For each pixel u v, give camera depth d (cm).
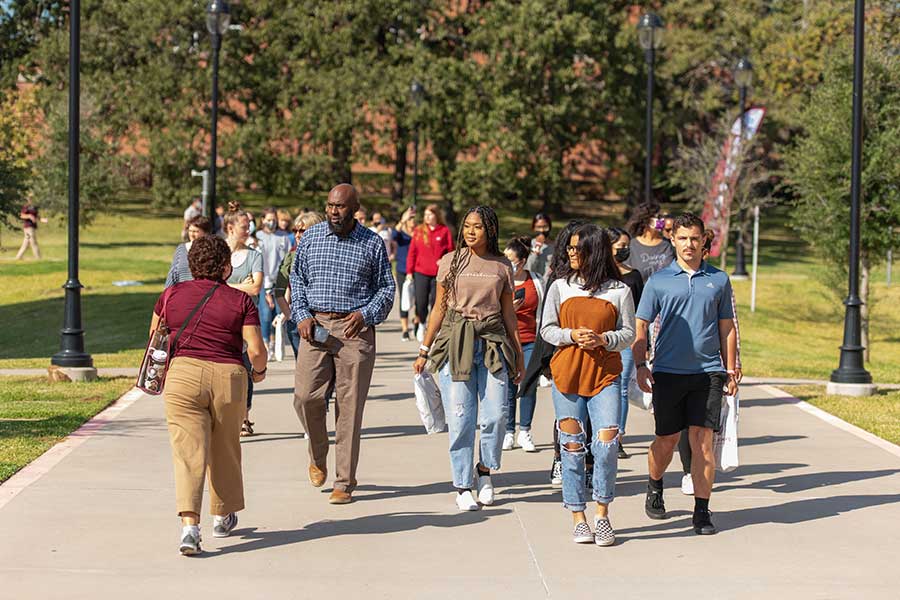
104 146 6469
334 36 7556
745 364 3216
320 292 1311
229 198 7662
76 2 2328
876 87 3803
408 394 2200
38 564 1056
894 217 3800
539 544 1161
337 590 999
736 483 1469
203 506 1306
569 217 9462
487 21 7406
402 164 8169
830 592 1010
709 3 7938
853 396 2334
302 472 1485
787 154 4275
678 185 9044
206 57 7850
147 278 5350
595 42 7419
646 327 1215
